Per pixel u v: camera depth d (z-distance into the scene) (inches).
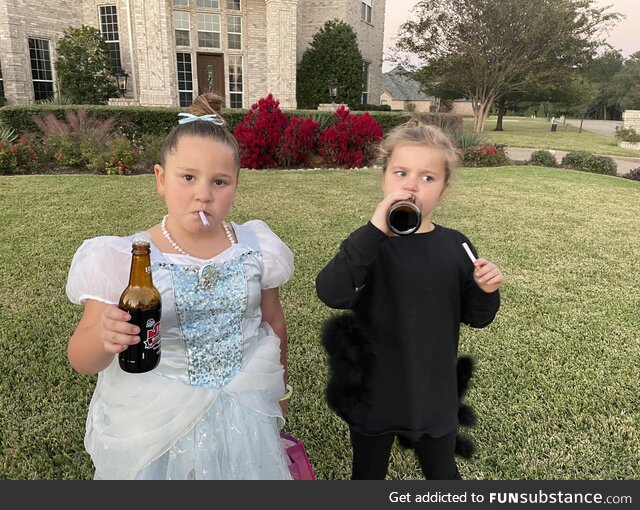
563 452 90.2
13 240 195.6
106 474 56.3
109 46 709.9
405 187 60.3
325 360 118.1
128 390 56.8
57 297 147.6
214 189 57.4
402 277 60.9
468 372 72.4
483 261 59.2
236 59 764.6
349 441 92.8
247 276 61.8
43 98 688.4
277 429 65.1
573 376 114.0
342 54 788.6
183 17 719.7
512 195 326.6
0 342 122.2
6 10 624.1
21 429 93.5
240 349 61.4
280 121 434.6
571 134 1152.8
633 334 134.9
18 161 370.0
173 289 57.4
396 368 62.0
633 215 281.6
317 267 173.9
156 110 520.7
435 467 66.4
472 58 887.7
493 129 1206.9
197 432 56.9
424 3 902.4
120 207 249.9
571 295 160.7
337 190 315.3
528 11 836.6
